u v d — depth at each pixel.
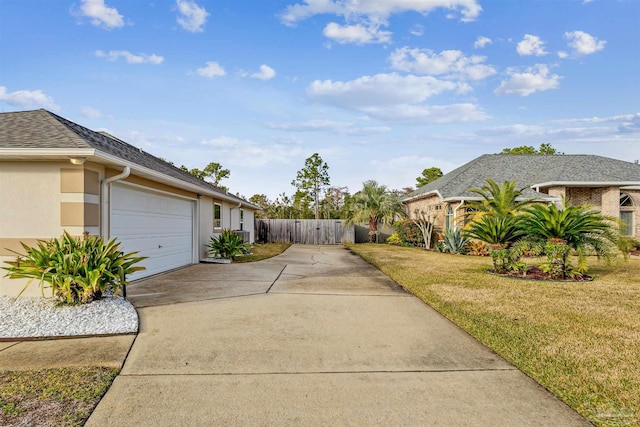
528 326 5.12
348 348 4.32
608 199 17.53
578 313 5.79
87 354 4.05
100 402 3.02
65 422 2.71
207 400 3.08
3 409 2.87
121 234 7.77
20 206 6.35
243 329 4.96
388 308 6.18
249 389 3.29
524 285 8.17
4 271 6.27
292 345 4.39
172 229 10.55
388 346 4.40
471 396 3.20
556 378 3.53
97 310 5.48
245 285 8.09
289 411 2.92
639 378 3.52
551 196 17.27
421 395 3.21
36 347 4.27
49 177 6.37
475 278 9.07
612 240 9.00
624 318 5.53
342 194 36.81
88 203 6.50
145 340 4.51
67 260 5.58
